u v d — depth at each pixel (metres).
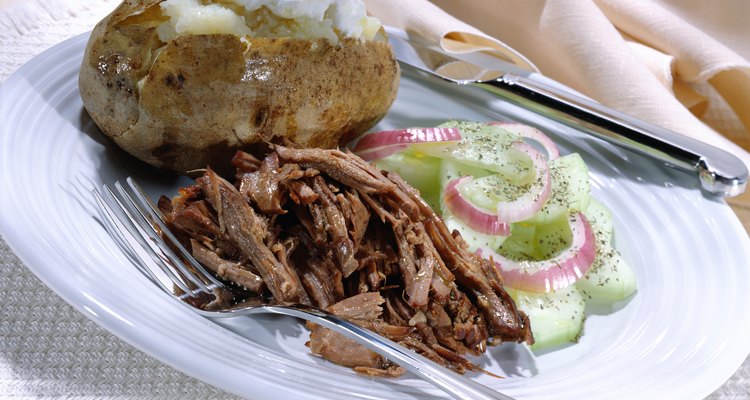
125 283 0.40
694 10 0.68
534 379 0.41
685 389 0.40
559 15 0.60
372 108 0.48
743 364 0.45
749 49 0.67
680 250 0.47
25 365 0.40
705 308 0.44
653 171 0.50
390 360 0.39
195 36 0.43
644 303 0.45
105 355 0.41
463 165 0.48
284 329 0.41
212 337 0.39
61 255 0.40
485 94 0.54
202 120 0.44
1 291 0.42
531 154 0.49
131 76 0.44
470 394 0.38
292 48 0.45
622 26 0.64
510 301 0.43
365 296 0.42
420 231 0.43
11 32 0.53
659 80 0.61
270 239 0.42
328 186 0.44
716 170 0.48
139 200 0.45
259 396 0.38
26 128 0.44
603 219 0.48
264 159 0.44
